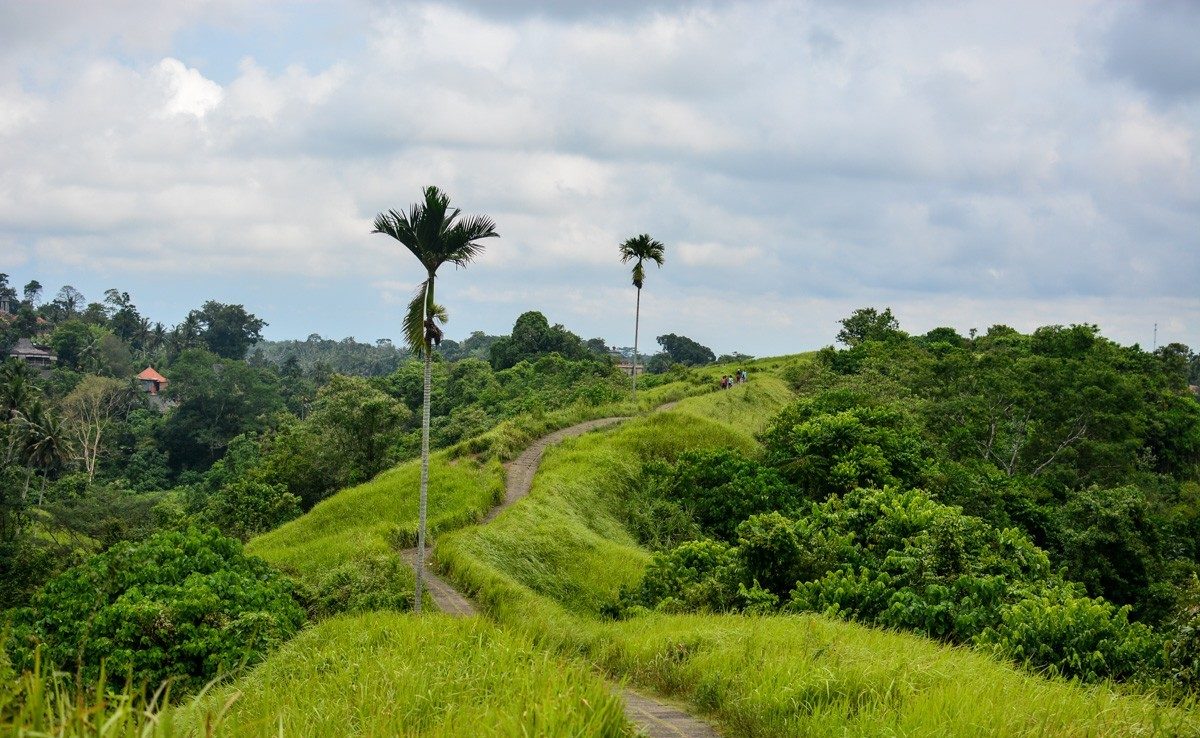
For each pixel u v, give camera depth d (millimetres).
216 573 19359
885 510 23141
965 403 47844
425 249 20547
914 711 8562
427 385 21484
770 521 21969
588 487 36031
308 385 120688
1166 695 11453
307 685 10258
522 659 10797
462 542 26938
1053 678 12156
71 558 39906
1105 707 8898
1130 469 46594
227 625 16875
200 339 142500
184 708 6711
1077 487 44500
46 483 67250
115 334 135875
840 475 33406
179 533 21266
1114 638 14859
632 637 16328
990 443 46812
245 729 6793
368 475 48500
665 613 20859
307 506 47625
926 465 35906
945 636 16891
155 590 17766
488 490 33500
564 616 20766
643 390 68438
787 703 9883
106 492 63281
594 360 83062
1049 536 32531
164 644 16297
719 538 33906
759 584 21188
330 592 22703
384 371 184625
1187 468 57031
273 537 31375
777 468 36219
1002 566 19359
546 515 31203
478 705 8375
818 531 23109
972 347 84000
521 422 45562
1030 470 46375
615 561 28672
